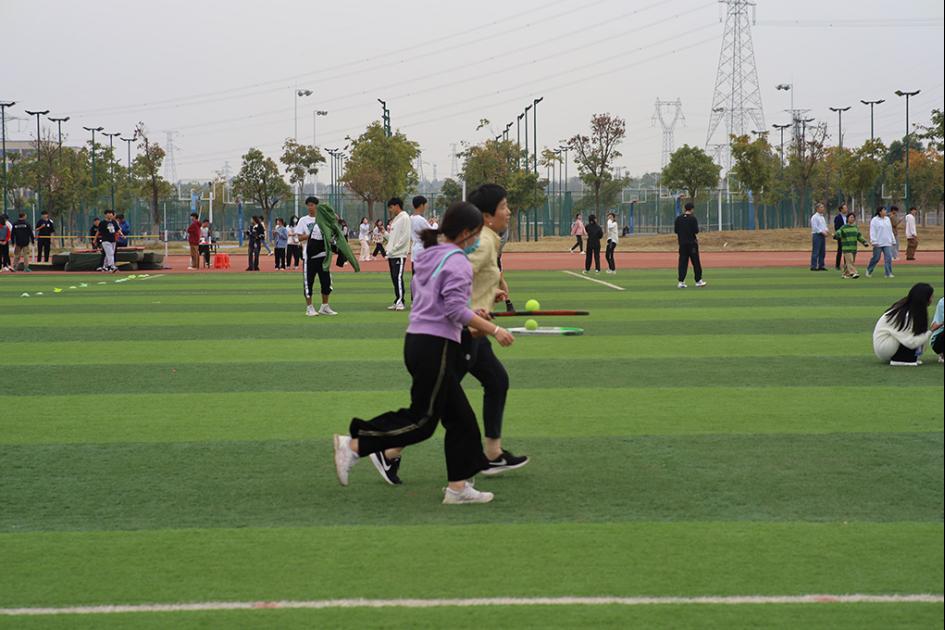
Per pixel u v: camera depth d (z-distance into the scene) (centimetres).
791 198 9444
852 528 706
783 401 1158
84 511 761
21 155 8800
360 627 545
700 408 1122
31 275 3816
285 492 809
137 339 1762
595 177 8238
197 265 4331
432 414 765
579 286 3003
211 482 840
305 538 694
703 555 653
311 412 1121
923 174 8681
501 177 7806
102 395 1227
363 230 4953
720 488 807
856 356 1502
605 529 707
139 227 8950
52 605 582
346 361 1492
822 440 966
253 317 2131
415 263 777
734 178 8612
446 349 758
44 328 1942
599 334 1781
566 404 1147
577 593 591
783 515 737
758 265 4125
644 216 9800
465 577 618
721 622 548
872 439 970
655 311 2195
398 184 8088
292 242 4284
